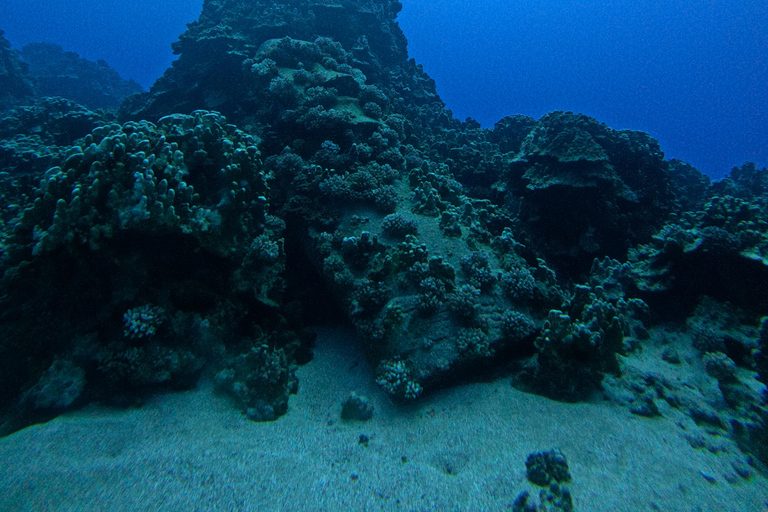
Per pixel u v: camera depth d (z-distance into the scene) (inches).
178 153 419.5
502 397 387.5
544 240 693.3
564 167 661.9
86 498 237.6
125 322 358.0
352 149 638.5
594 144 649.0
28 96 1177.4
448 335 416.8
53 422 312.0
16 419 313.3
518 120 1050.1
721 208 530.0
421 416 373.4
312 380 446.6
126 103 943.7
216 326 418.9
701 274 479.5
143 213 343.6
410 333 421.1
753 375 393.4
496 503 259.0
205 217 406.6
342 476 290.0
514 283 472.7
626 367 411.5
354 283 470.3
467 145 957.2
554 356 389.1
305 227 573.0
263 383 386.3
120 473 263.7
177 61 908.6
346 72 804.6
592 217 651.5
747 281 449.4
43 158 641.0
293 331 498.6
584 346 375.2
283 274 573.3
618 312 477.4
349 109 715.4
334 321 583.5
